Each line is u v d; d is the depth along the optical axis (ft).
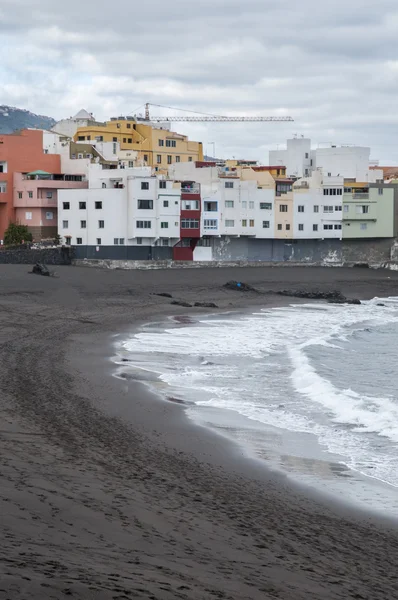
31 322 163.73
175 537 40.57
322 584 36.19
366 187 385.29
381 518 49.57
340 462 64.18
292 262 372.38
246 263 360.69
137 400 87.10
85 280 261.65
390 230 388.16
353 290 297.53
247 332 166.81
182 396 91.71
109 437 67.26
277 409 85.76
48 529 38.58
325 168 468.34
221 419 79.61
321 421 80.18
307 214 375.45
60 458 56.65
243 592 33.12
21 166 347.77
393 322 204.13
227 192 351.87
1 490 44.93
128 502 46.24
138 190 326.65
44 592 28.43
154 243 334.65
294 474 59.72
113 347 133.08
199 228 343.26
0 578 29.25
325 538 44.09
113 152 403.13
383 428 77.00
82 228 331.57
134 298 229.66
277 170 403.95
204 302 232.53
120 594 29.58
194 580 33.55
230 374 109.19
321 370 119.24
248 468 60.70
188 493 50.78
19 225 331.98
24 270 270.05
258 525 45.14
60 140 384.47
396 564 40.70
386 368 124.36
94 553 35.58
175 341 145.69
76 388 91.66
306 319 201.87
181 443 67.87
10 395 83.30
